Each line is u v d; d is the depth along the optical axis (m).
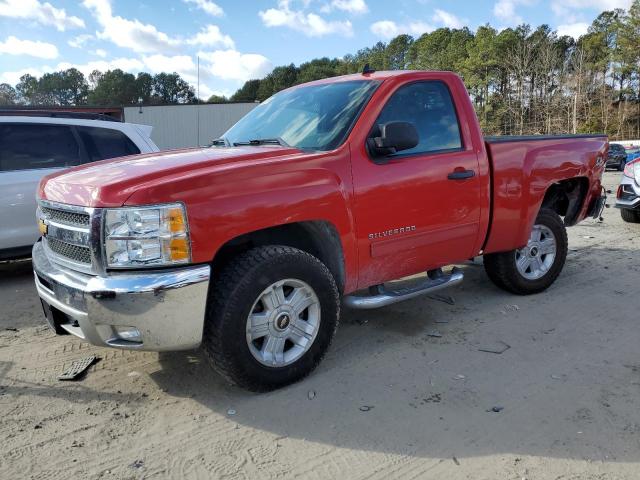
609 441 2.81
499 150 4.51
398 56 116.69
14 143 5.98
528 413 3.10
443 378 3.54
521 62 81.00
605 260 6.68
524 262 5.14
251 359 3.20
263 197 3.14
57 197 3.24
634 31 72.38
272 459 2.72
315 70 114.31
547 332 4.31
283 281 3.28
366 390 3.39
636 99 75.31
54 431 2.97
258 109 4.79
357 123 3.71
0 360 3.89
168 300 2.87
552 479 2.53
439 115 4.20
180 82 137.00
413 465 2.66
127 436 2.92
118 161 3.72
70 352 4.03
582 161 5.27
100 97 135.00
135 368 3.75
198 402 3.28
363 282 3.81
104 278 2.89
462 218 4.25
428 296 5.24
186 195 2.91
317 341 3.48
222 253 3.41
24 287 5.88
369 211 3.65
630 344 4.06
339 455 2.74
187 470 2.63
